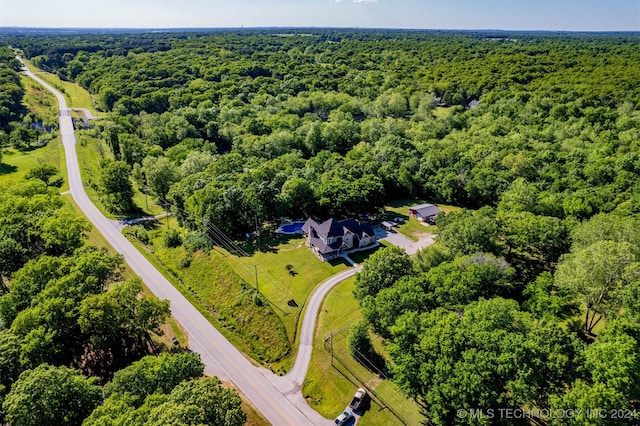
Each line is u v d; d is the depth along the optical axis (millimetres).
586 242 58219
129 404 35719
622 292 43844
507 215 68500
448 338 39188
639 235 54781
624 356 34625
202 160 105625
